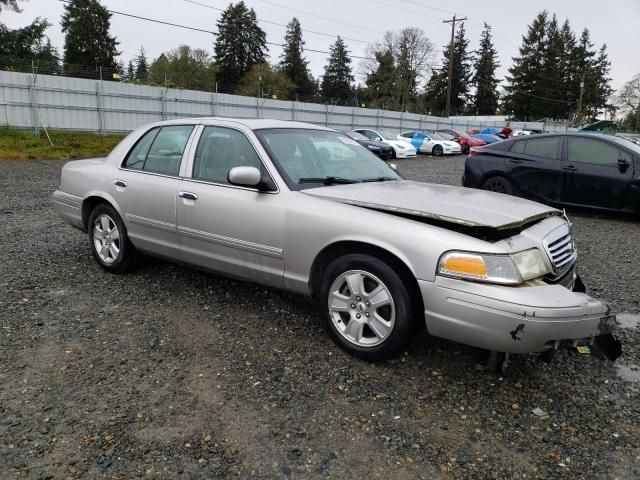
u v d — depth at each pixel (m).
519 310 2.69
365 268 3.22
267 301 4.38
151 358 3.33
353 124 36.62
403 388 3.05
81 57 59.25
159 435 2.54
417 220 3.14
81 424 2.61
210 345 3.54
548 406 2.92
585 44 86.81
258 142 3.88
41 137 22.02
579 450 2.54
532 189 9.16
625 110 81.75
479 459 2.45
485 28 81.25
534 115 76.19
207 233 4.00
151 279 4.87
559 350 3.62
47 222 7.36
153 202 4.38
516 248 2.93
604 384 3.18
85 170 5.11
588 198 8.68
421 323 3.17
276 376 3.14
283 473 2.31
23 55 35.81
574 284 3.64
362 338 3.33
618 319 4.28
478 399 2.96
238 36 73.19
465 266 2.84
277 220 3.58
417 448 2.52
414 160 23.80
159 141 4.62
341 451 2.47
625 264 6.03
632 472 2.38
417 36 64.50
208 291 4.59
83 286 4.64
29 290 4.48
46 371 3.12
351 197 3.44
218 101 29.59
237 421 2.68
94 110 25.17
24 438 2.48
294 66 77.56
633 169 8.30
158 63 55.28
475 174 9.73
